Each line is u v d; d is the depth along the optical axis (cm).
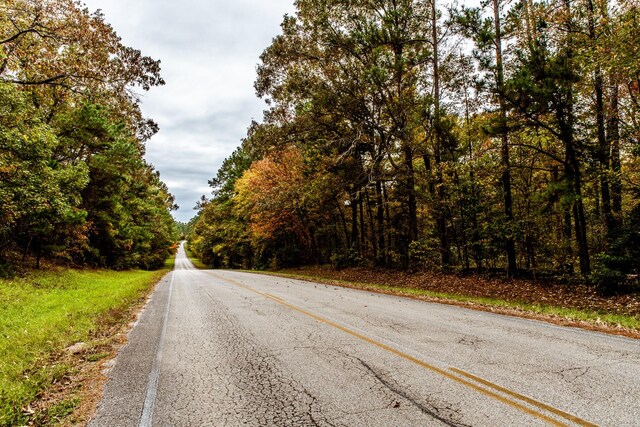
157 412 369
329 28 1812
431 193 1755
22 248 1975
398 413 351
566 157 1263
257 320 832
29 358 562
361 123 1953
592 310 962
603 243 1363
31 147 1411
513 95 1155
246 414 360
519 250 1658
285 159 2769
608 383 418
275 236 3469
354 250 2488
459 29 1486
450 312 927
